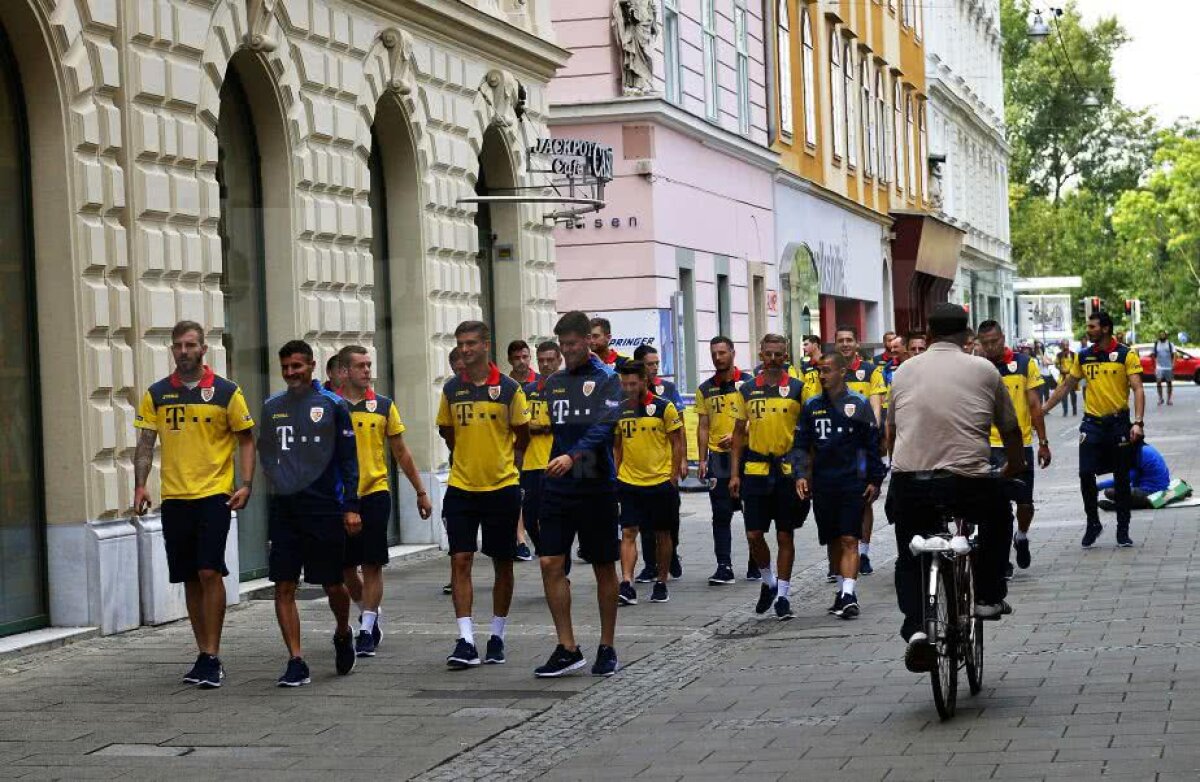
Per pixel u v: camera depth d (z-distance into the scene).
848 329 21.64
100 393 16.58
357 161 22.20
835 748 10.84
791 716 12.02
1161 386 69.00
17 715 12.72
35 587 16.28
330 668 14.65
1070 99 120.12
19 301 16.22
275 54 19.89
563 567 14.14
